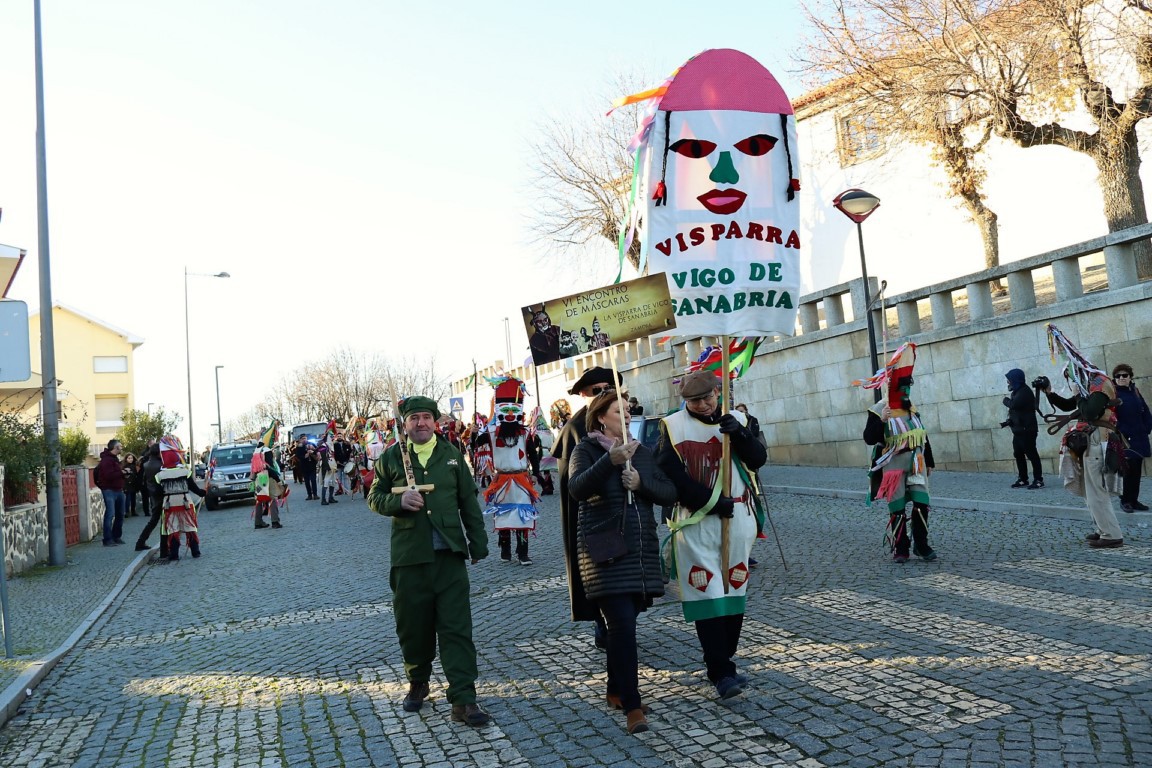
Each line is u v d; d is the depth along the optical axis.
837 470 20.03
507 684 6.24
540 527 15.29
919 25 20.66
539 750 4.96
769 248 7.00
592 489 5.26
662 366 27.47
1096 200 22.97
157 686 7.02
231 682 6.95
